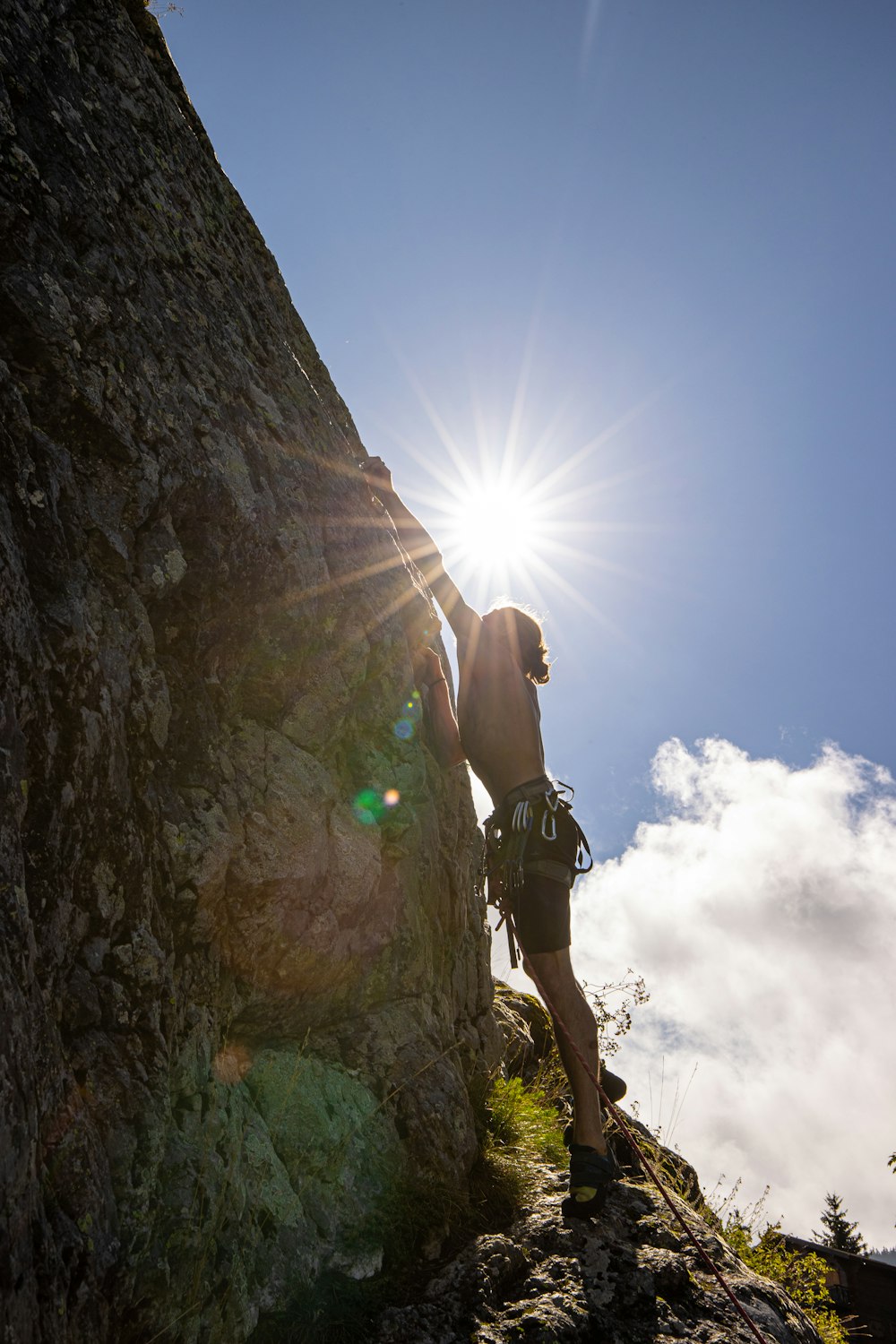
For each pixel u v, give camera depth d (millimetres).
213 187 3770
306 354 4125
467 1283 2629
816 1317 4922
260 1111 2627
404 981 3412
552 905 3223
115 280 2648
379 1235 2680
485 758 3518
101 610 2205
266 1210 2361
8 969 1515
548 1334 2461
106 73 3215
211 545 2654
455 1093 3314
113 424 2373
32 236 2369
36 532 2041
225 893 2562
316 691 3102
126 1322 1891
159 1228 2000
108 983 2037
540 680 3865
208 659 2697
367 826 3211
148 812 2293
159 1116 2072
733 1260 2998
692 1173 5055
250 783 2732
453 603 3850
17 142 2482
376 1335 2398
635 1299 2684
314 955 2859
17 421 2082
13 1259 1406
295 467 3207
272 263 4082
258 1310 2232
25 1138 1474
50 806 1873
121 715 2178
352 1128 2828
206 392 2875
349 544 3412
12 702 1730
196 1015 2457
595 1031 3166
